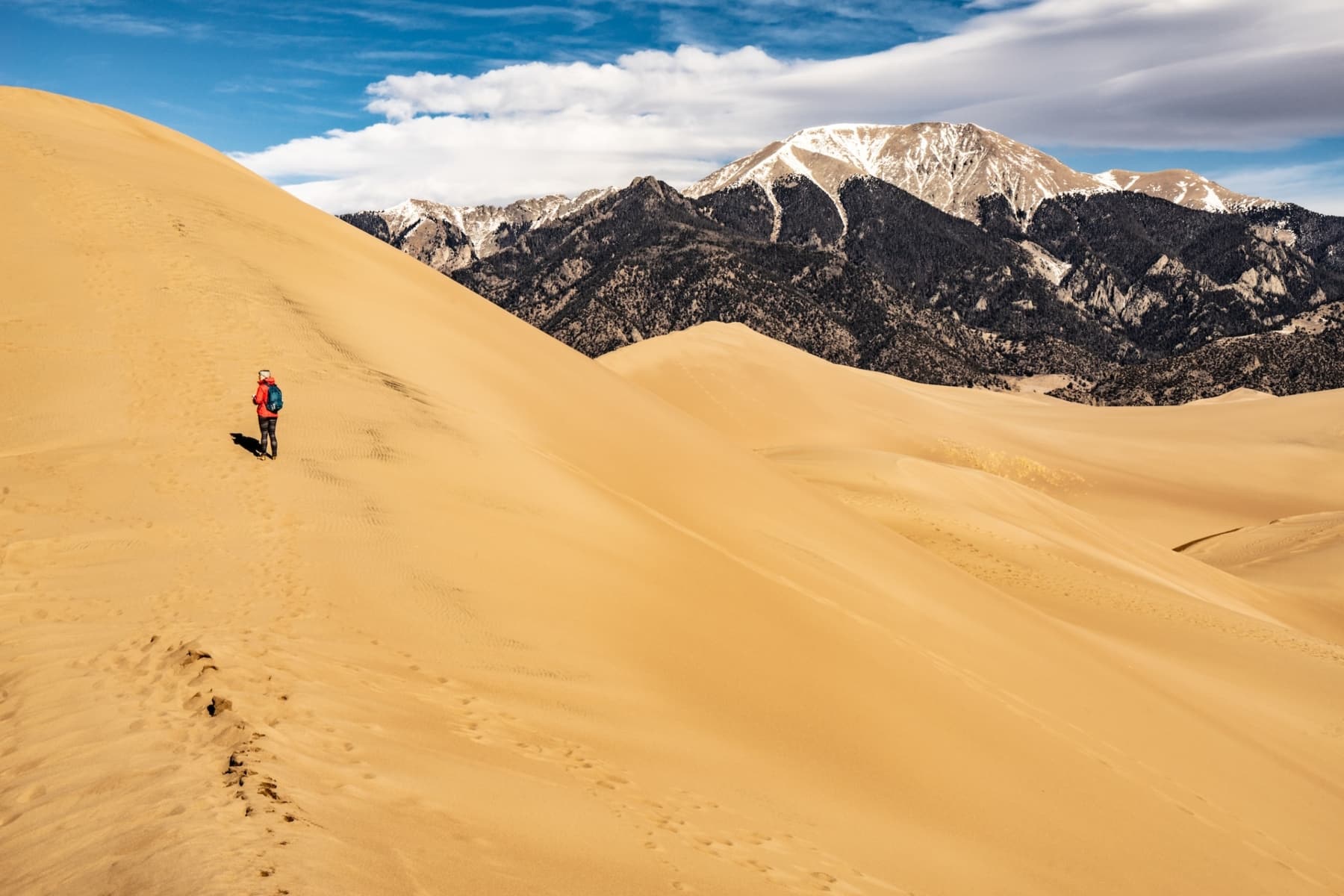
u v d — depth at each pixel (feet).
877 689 46.98
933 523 118.01
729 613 48.78
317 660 31.45
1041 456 263.70
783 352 287.48
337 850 18.92
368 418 58.80
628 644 41.16
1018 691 58.13
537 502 53.62
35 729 24.88
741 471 83.51
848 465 139.74
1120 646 85.97
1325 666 93.25
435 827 21.72
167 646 30.50
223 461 50.60
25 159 85.61
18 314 62.95
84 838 19.33
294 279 79.87
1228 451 286.25
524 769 27.53
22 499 44.21
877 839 32.17
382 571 41.09
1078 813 42.32
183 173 98.02
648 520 58.80
